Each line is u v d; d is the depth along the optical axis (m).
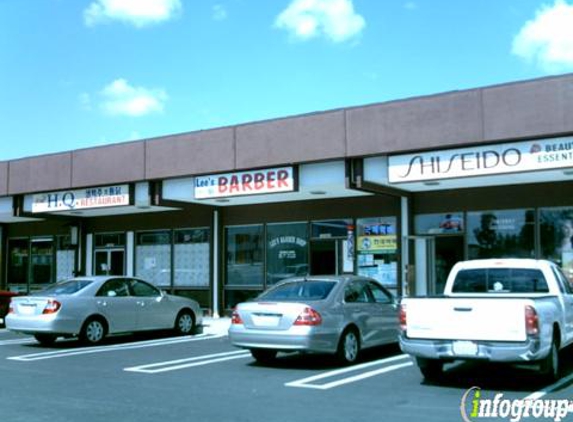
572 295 11.11
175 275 22.55
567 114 13.60
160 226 23.00
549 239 16.17
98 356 12.98
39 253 26.69
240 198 19.16
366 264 18.72
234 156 18.11
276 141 17.41
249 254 20.98
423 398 8.66
